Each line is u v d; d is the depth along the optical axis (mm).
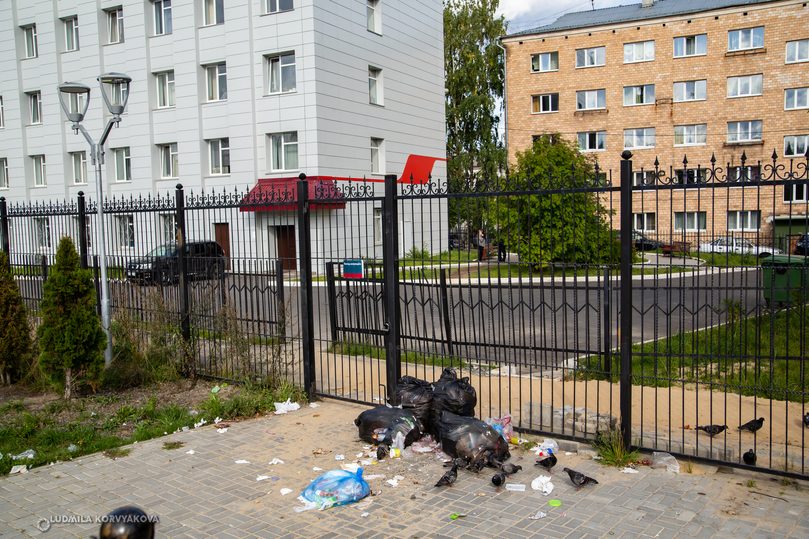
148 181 26219
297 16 21938
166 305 8117
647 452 4879
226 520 3902
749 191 25266
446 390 5340
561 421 5637
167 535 3705
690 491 4203
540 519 3828
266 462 4930
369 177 25016
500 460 4660
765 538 3520
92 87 27375
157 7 25547
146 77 25672
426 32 29016
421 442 5219
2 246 10344
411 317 12438
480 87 36938
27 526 3877
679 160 31703
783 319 9859
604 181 4930
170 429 5773
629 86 32375
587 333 5141
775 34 29375
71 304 6801
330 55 22703
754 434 5023
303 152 22406
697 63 30938
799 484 4277
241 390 6863
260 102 23000
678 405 6027
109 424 5992
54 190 29375
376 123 25391
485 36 37375
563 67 33500
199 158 24719
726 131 30750
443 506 4055
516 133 34875
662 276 16125
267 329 7254
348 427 5777
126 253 8859
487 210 5629
